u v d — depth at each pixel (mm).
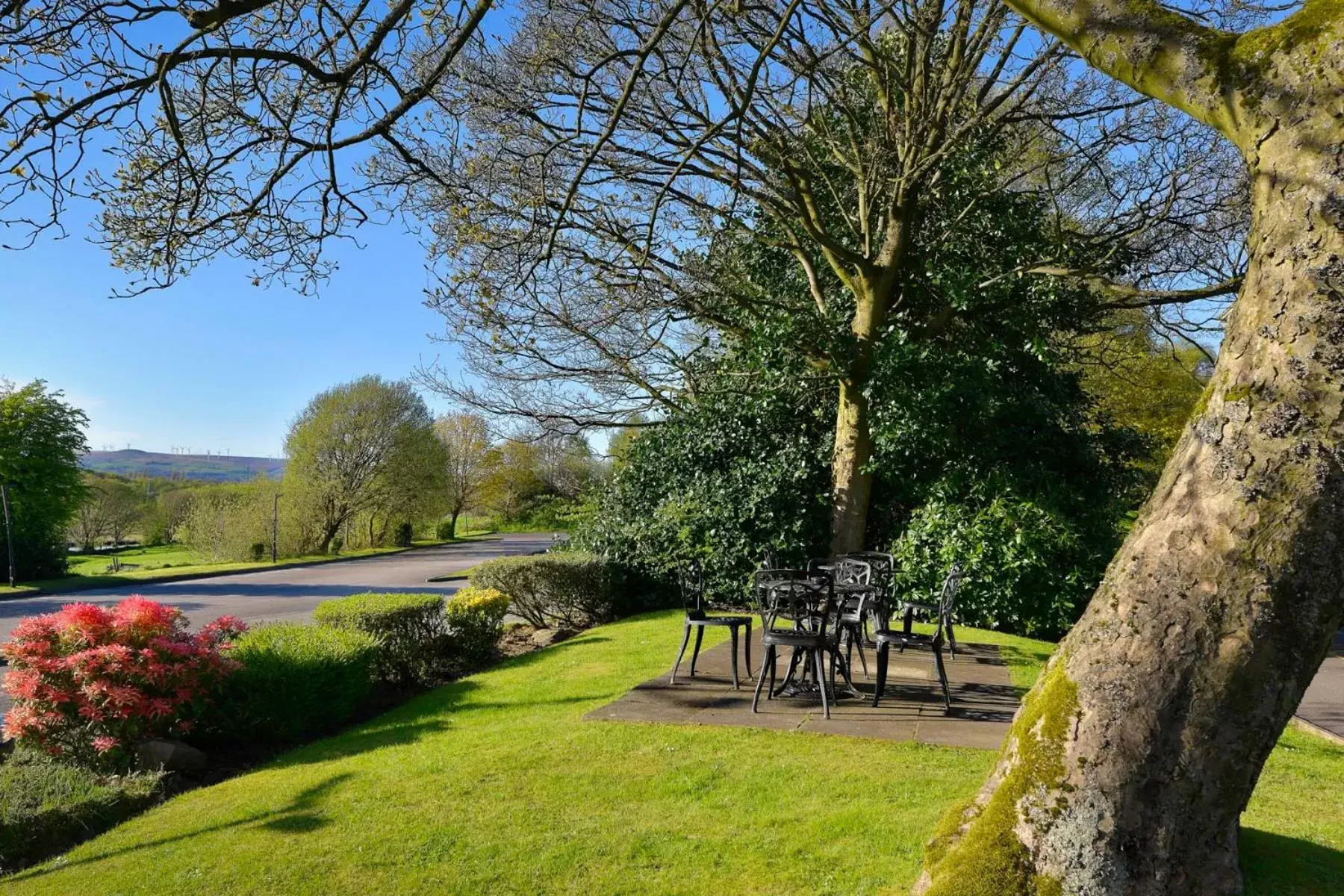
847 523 12289
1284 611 2117
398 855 3836
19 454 25453
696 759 5012
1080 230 12867
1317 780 5133
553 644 10516
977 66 11039
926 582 11641
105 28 4270
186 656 6156
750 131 10789
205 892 3574
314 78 5164
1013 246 11844
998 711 6207
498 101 9297
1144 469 16375
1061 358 12547
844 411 12430
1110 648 2334
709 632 10242
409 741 5984
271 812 4508
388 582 22766
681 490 13664
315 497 35594
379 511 39969
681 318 13008
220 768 6113
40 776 5207
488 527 62250
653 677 7512
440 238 8852
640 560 13195
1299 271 2141
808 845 3750
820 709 6223
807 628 7367
